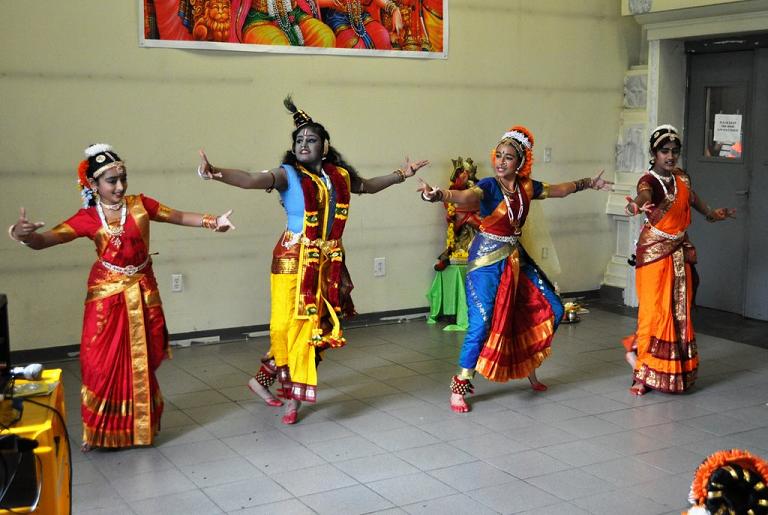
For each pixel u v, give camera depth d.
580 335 6.60
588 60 7.66
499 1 7.15
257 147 6.34
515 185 4.82
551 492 3.74
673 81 7.37
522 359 5.00
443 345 6.30
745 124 7.06
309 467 4.03
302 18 6.35
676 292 5.08
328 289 4.56
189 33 6.00
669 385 5.07
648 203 4.92
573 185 5.07
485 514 3.52
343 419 4.71
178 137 6.06
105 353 4.14
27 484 2.55
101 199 4.16
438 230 7.12
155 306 4.25
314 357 4.53
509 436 4.44
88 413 4.16
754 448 4.27
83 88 5.75
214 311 6.33
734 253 7.27
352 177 4.73
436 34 6.89
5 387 2.71
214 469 4.01
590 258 7.91
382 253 6.91
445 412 4.83
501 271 4.81
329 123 6.57
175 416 4.77
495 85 7.23
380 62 6.70
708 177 7.40
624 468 4.00
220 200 6.25
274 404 4.93
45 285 5.77
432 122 6.99
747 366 5.78
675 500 3.65
